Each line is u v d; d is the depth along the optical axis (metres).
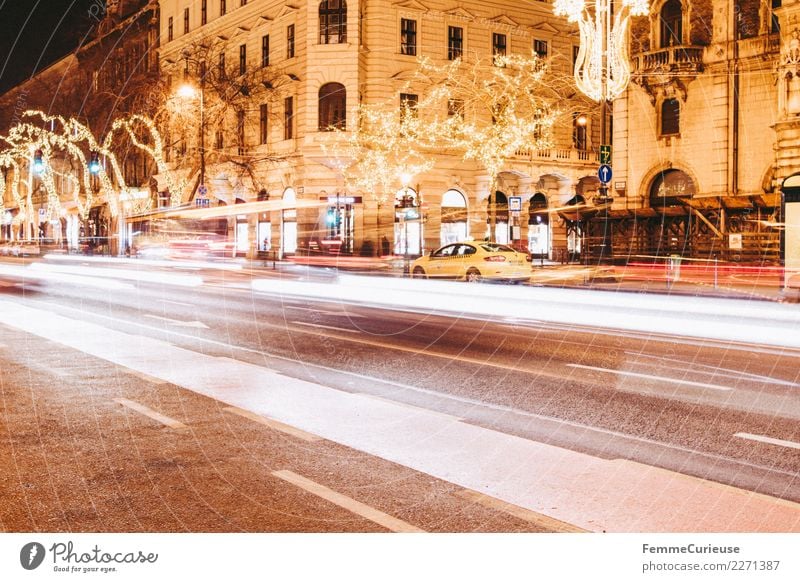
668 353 12.88
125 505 5.49
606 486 5.89
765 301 22.23
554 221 51.56
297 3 46.59
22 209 88.50
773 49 32.44
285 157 47.50
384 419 8.00
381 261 42.97
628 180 38.00
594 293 24.55
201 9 56.50
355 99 44.69
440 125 46.31
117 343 13.76
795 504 5.54
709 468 6.46
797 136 30.23
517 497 5.64
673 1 35.94
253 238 52.22
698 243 34.47
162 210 58.12
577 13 26.86
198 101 48.59
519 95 48.41
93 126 61.44
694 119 35.41
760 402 9.04
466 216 48.53
